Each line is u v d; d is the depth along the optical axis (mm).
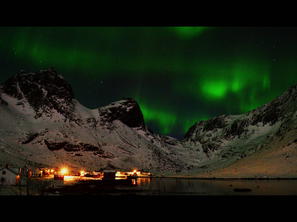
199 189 81812
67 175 169125
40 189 76125
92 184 103375
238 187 85250
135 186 96688
